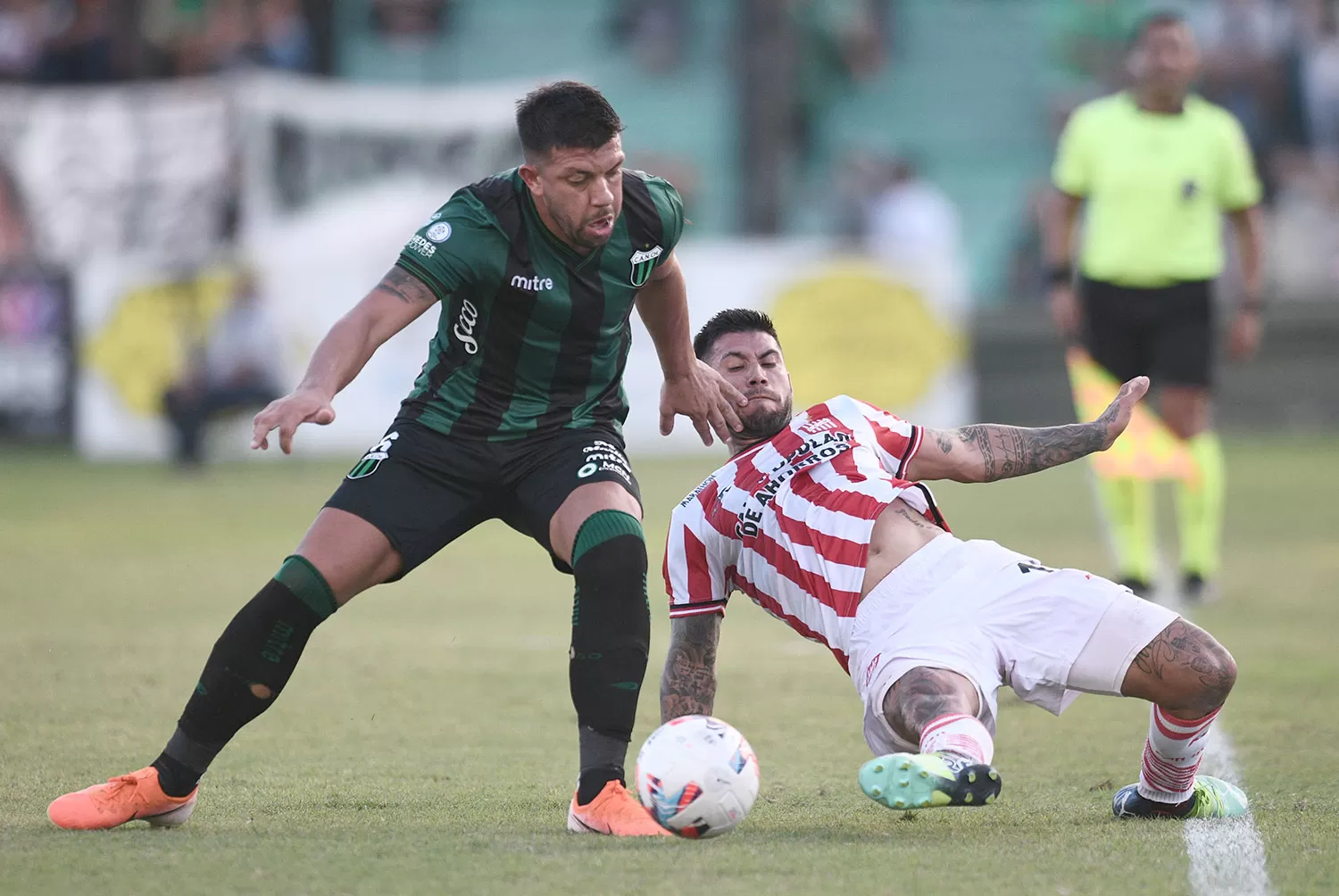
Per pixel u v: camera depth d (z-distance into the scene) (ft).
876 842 44.91
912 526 48.98
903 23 252.83
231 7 237.25
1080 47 249.55
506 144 214.90
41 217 212.23
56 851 43.62
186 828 47.14
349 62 251.19
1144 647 46.09
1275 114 229.04
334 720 66.28
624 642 47.70
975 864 42.01
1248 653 81.61
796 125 246.47
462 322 49.34
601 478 49.08
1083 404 106.42
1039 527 133.49
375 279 192.24
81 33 231.50
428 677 76.23
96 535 131.03
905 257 195.62
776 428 52.37
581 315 49.19
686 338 52.19
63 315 198.49
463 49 253.03
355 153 212.23
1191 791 48.57
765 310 193.98
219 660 46.78
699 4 250.57
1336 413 205.26
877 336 195.21
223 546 124.16
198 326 191.01
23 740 61.11
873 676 46.78
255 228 207.92
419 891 39.34
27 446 201.57
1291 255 221.25
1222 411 205.67
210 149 209.77
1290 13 233.35
